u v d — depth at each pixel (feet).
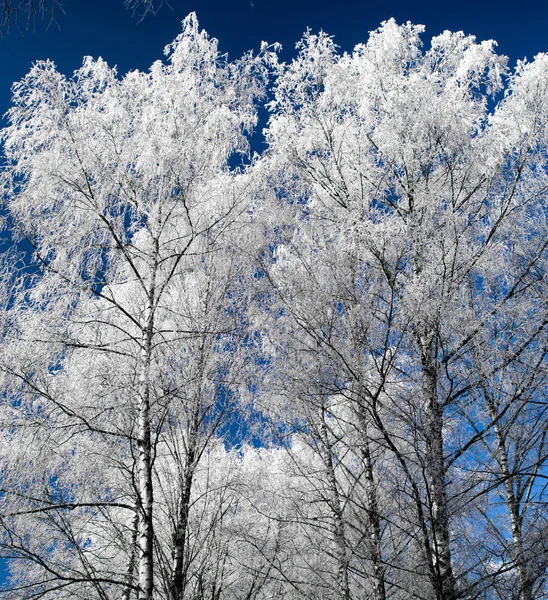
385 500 20.67
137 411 21.26
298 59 26.86
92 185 22.65
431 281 20.77
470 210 23.75
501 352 20.35
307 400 22.70
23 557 17.54
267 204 27.55
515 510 22.13
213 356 24.06
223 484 24.54
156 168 24.44
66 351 20.58
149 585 17.74
